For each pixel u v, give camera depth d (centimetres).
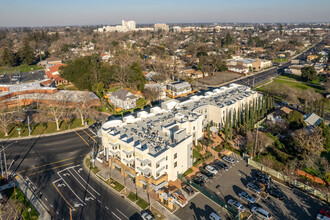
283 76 19425
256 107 10738
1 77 19075
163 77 17538
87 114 11362
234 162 7800
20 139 9175
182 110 9400
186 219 5556
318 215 5506
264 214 5538
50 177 6981
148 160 6412
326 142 7931
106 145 7656
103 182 6831
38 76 19812
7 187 6500
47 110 11694
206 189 6575
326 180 6581
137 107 12650
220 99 10544
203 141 9012
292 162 7400
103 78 14450
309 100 12688
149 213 5694
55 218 5512
